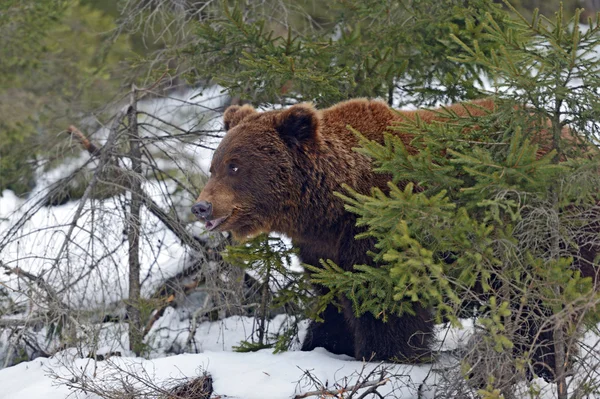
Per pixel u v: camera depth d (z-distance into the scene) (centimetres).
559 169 852
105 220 1255
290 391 1002
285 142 1084
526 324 934
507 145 924
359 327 1091
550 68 894
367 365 1064
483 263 867
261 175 1070
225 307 1371
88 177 1359
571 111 911
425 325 1077
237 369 1063
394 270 845
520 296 864
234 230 1109
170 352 1320
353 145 1102
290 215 1098
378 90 1375
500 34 920
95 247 1284
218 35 1350
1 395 1064
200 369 1058
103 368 1080
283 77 1240
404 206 855
